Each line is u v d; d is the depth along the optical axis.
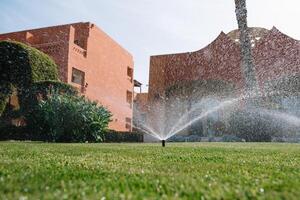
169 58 31.70
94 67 26.03
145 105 35.28
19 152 6.11
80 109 16.47
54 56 22.66
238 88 27.50
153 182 2.45
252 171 3.36
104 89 27.64
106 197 1.90
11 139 16.55
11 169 3.16
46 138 16.30
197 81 29.58
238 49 28.30
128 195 1.91
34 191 2.04
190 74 30.28
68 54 22.42
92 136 17.00
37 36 24.06
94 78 25.95
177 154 6.28
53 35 23.36
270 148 9.43
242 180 2.64
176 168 3.55
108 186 2.31
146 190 2.15
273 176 2.91
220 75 28.61
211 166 3.83
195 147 9.94
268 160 4.96
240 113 24.41
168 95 30.70
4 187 2.11
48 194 1.93
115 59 30.19
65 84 18.69
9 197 1.83
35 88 18.12
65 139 16.25
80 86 24.00
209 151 7.53
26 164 3.72
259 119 23.33
